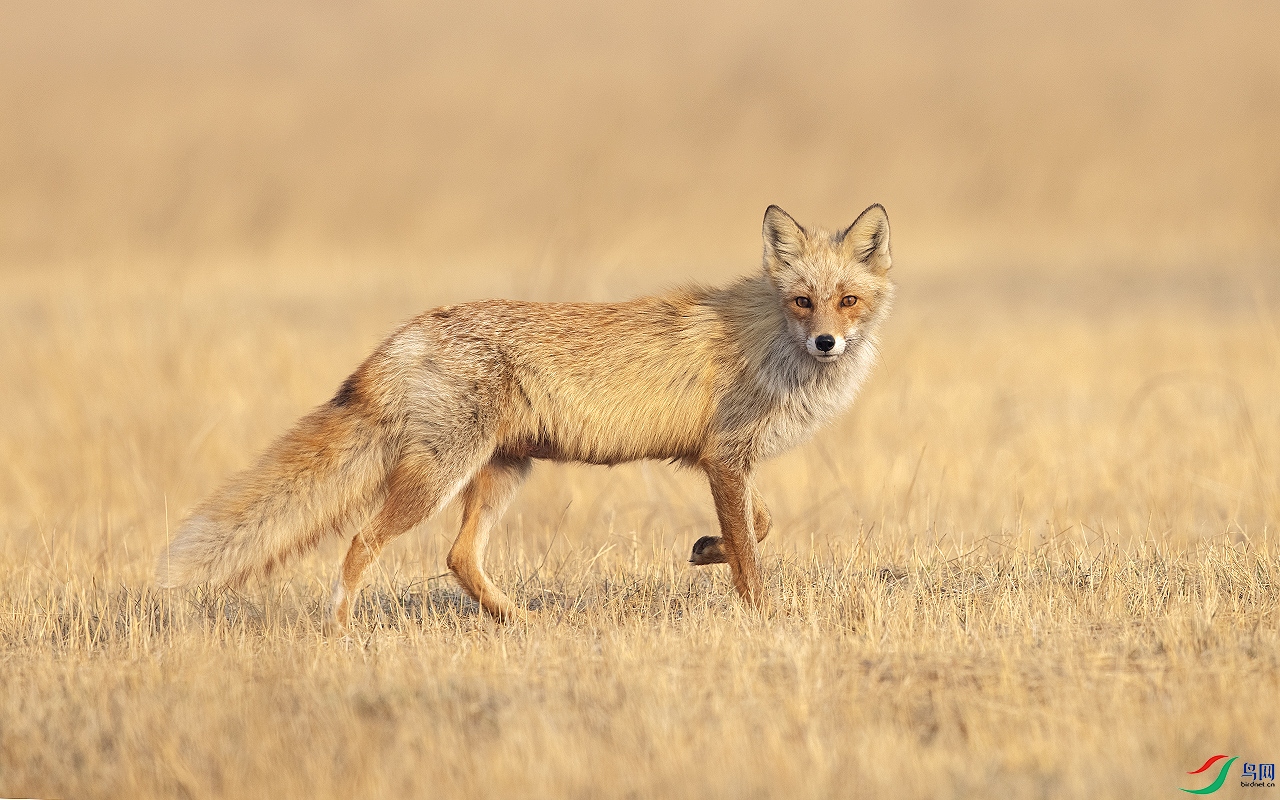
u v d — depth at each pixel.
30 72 60.81
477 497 9.55
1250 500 11.76
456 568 9.34
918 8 75.25
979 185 44.81
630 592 9.47
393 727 6.56
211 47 75.00
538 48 70.69
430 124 52.31
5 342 21.62
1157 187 42.69
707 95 55.41
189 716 6.64
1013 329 24.66
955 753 6.05
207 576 8.84
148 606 9.16
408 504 8.98
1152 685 6.93
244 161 46.69
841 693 6.87
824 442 15.08
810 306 9.21
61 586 9.92
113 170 45.25
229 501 8.86
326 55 71.06
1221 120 48.78
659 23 75.31
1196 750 5.96
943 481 13.28
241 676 7.35
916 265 34.62
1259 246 34.50
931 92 54.91
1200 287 29.14
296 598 9.10
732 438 9.31
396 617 9.07
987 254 36.19
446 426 8.95
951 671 7.25
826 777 5.79
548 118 52.78
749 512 9.34
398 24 78.38
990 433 15.40
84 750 6.46
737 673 7.08
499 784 5.81
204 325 20.81
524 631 8.55
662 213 41.56
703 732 6.32
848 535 11.42
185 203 42.34
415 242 38.97
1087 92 53.12
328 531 9.16
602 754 6.11
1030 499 12.51
